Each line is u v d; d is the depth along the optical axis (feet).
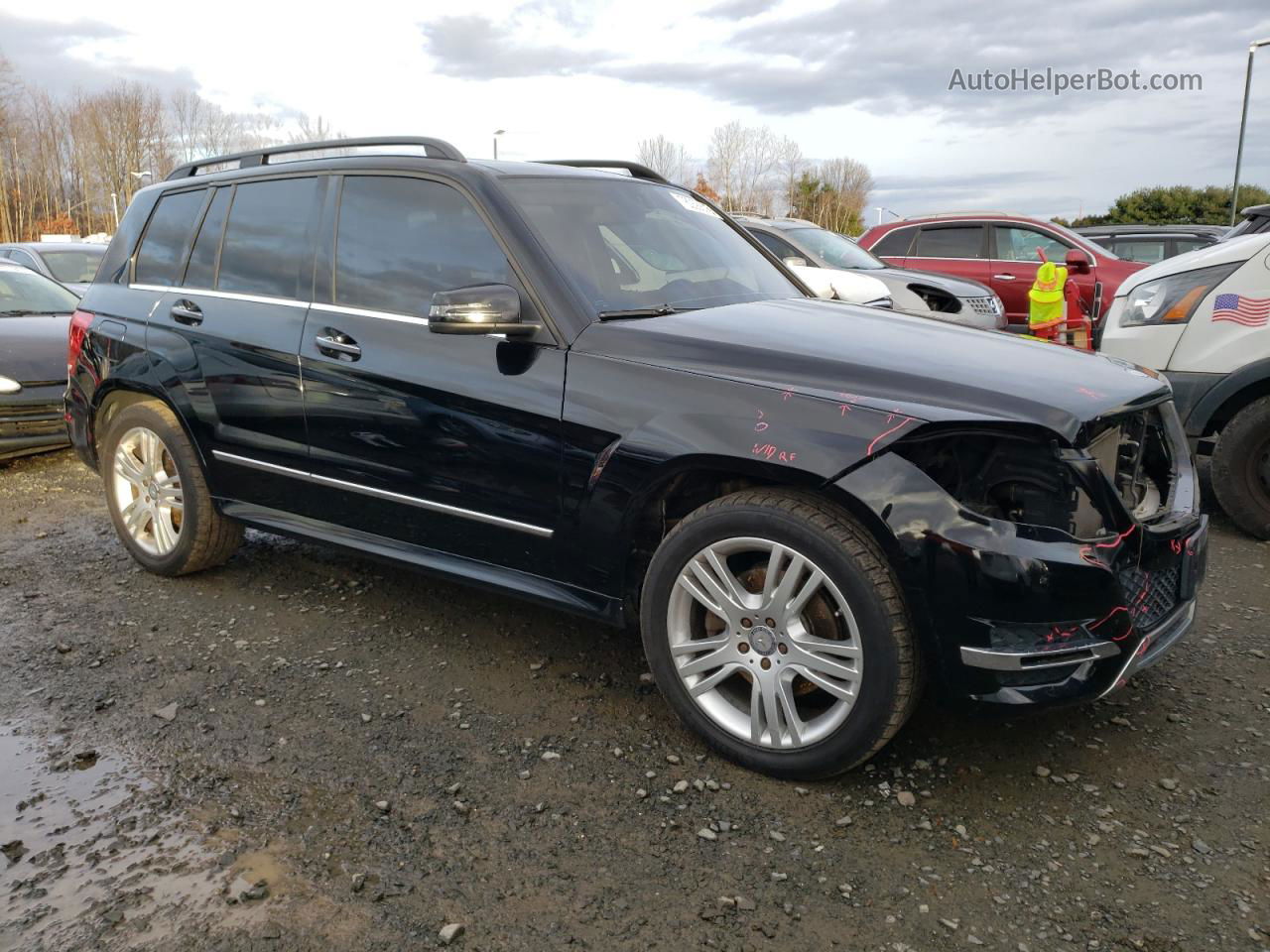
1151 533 8.61
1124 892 7.43
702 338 9.47
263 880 7.48
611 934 6.95
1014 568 7.76
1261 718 10.13
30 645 11.96
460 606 13.26
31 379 21.34
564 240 10.71
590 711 10.29
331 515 12.01
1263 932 6.96
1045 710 8.08
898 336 9.95
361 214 11.71
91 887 7.39
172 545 14.03
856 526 8.30
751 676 8.93
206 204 13.58
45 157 238.07
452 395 10.32
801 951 6.79
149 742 9.59
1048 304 31.60
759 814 8.43
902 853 7.90
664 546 9.24
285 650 11.81
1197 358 16.44
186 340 13.05
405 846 7.93
